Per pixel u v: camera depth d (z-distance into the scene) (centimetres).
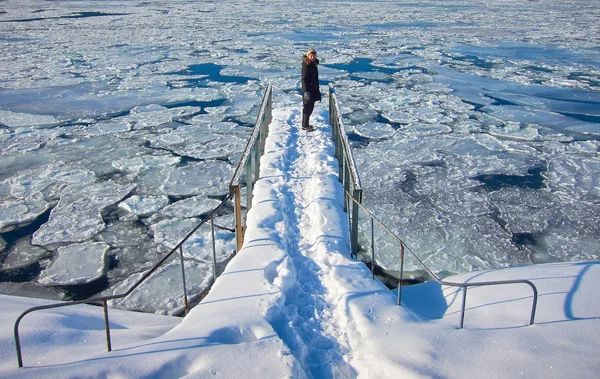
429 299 413
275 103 1332
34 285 545
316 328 345
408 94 1455
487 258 598
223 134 1099
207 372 269
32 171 880
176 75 1736
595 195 775
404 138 1061
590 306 342
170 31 2941
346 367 304
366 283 388
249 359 279
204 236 644
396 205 738
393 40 2569
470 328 327
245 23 3378
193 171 881
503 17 3766
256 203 540
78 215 711
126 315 429
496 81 1642
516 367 277
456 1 5756
